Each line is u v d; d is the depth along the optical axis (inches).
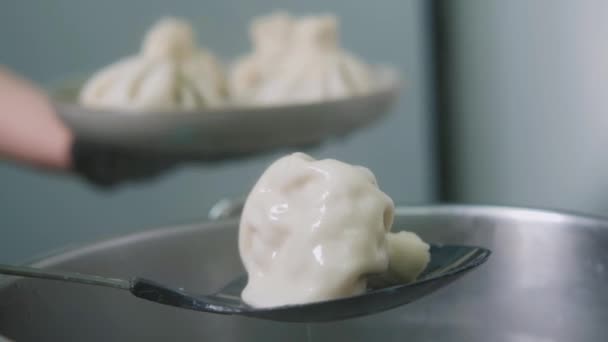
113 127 37.3
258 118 36.5
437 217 22.5
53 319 20.1
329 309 19.4
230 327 22.0
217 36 64.6
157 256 21.7
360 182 20.6
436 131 63.1
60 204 57.7
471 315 22.6
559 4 53.7
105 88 48.1
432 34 61.6
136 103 47.0
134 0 59.6
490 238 22.4
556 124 55.9
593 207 54.9
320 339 22.3
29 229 57.6
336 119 39.2
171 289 19.7
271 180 21.2
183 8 62.6
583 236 21.6
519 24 56.5
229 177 60.6
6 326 19.0
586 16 52.3
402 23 62.2
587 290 21.7
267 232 20.7
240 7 64.6
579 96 54.1
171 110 36.2
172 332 21.6
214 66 51.9
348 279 20.0
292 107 36.9
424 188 63.9
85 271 20.8
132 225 59.3
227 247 22.3
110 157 48.1
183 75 48.8
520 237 22.2
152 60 49.5
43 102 51.3
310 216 20.4
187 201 60.1
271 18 58.3
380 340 22.5
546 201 57.5
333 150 61.1
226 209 25.0
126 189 58.6
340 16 63.7
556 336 22.0
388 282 20.8
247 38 65.4
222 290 21.5
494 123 59.9
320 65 52.3
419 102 62.7
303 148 40.0
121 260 21.3
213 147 37.6
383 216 20.7
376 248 20.3
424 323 22.6
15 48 56.9
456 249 21.4
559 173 56.4
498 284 22.4
